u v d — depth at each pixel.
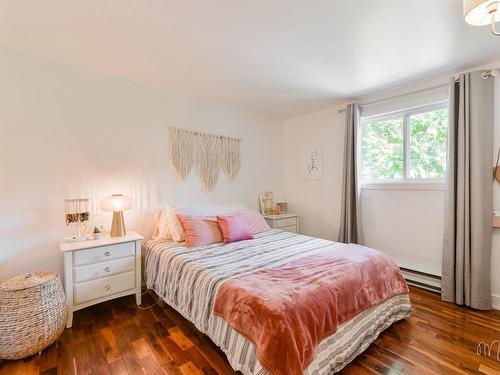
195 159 3.15
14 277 1.90
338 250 2.19
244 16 1.60
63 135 2.28
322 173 3.68
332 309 1.45
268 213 3.92
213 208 3.14
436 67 2.32
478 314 2.15
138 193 2.72
